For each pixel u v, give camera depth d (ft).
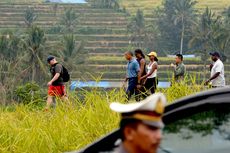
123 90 59.62
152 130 19.29
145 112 19.29
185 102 25.84
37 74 475.72
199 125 25.35
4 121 55.88
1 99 80.23
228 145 24.58
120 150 19.56
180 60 88.33
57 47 598.75
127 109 19.42
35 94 114.52
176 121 25.62
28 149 49.98
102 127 51.80
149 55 92.43
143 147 19.29
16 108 63.10
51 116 56.18
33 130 50.93
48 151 50.03
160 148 25.25
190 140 25.16
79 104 57.67
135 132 19.33
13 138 52.70
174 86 63.62
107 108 53.57
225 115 25.25
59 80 87.66
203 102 25.70
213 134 25.02
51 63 88.63
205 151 24.76
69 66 599.57
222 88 25.99
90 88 58.49
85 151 26.48
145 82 92.68
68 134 51.01
